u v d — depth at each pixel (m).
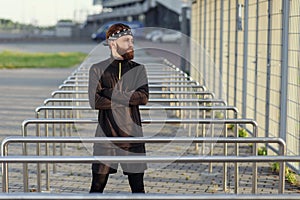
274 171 7.49
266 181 7.07
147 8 61.44
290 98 7.48
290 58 7.45
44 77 22.84
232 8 11.19
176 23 50.16
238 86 10.64
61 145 8.23
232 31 11.27
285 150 4.79
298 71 7.18
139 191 5.39
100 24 79.62
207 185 6.93
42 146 9.16
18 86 18.95
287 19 7.42
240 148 8.90
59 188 6.80
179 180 7.12
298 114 7.21
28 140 4.86
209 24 14.30
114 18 76.94
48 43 58.22
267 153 8.51
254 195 3.54
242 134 9.80
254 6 9.52
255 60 9.27
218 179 7.21
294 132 7.34
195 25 17.52
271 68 8.37
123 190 6.64
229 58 11.49
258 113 9.23
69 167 7.80
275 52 8.23
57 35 80.44
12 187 6.84
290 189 6.67
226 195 3.53
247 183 6.99
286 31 7.46
